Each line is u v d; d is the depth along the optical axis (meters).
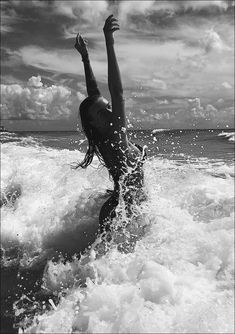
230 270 2.38
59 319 2.15
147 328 1.86
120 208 3.25
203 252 2.62
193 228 3.02
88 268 2.73
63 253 3.27
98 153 3.47
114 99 3.06
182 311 1.97
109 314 2.06
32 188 5.12
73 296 2.39
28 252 3.44
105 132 3.20
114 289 2.27
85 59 3.33
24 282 2.84
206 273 2.37
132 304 2.07
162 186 4.27
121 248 2.94
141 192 3.39
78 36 3.33
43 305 2.45
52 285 2.71
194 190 4.07
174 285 2.23
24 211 4.37
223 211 3.38
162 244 2.83
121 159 3.23
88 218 3.79
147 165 4.11
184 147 12.66
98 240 3.17
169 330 1.82
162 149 11.50
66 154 9.55
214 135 22.55
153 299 2.12
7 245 3.67
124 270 2.54
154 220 3.22
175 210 3.42
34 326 2.15
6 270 3.10
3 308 2.46
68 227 3.71
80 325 2.06
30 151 10.89
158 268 2.38
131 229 3.18
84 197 4.16
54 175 5.57
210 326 1.81
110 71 3.04
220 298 2.07
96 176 5.11
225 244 2.66
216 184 4.46
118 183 3.33
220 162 8.80
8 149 11.60
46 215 4.06
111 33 3.03
